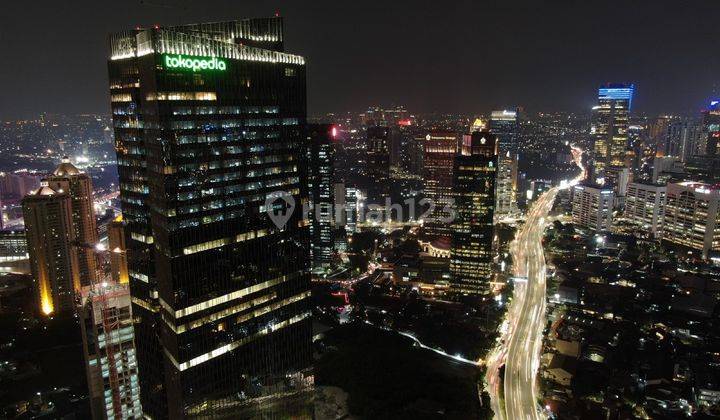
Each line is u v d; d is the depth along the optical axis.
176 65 158.75
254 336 198.62
